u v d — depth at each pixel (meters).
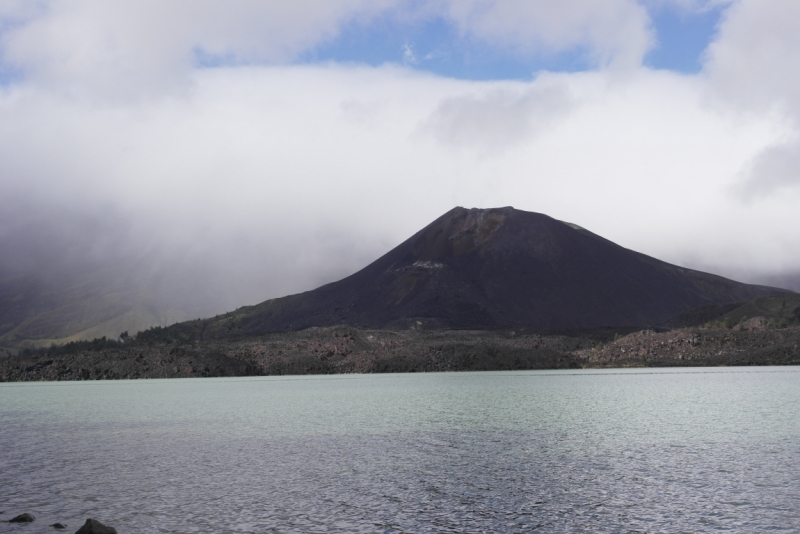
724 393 108.31
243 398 121.06
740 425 68.06
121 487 42.25
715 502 36.41
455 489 40.28
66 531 32.12
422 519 33.78
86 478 45.34
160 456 54.66
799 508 34.97
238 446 59.66
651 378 159.00
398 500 37.72
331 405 101.31
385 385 155.12
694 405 89.56
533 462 48.94
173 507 36.72
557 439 60.50
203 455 54.78
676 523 32.72
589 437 61.50
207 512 35.56
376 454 53.44
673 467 46.16
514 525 32.69
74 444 63.16
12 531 32.12
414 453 53.62
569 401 100.12
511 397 109.69
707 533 31.09
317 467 48.06
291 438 64.44
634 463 47.94
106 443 63.53
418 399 109.38
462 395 116.12
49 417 92.50
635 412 82.69
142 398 127.62
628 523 32.84
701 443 56.69
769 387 119.50
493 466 47.53
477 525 32.69
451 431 67.25
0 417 94.12
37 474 47.12
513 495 38.62
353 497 38.53
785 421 70.50
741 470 44.69
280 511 35.56
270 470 47.25
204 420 83.31
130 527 33.00
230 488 41.38
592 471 45.22
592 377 171.38
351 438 63.41
